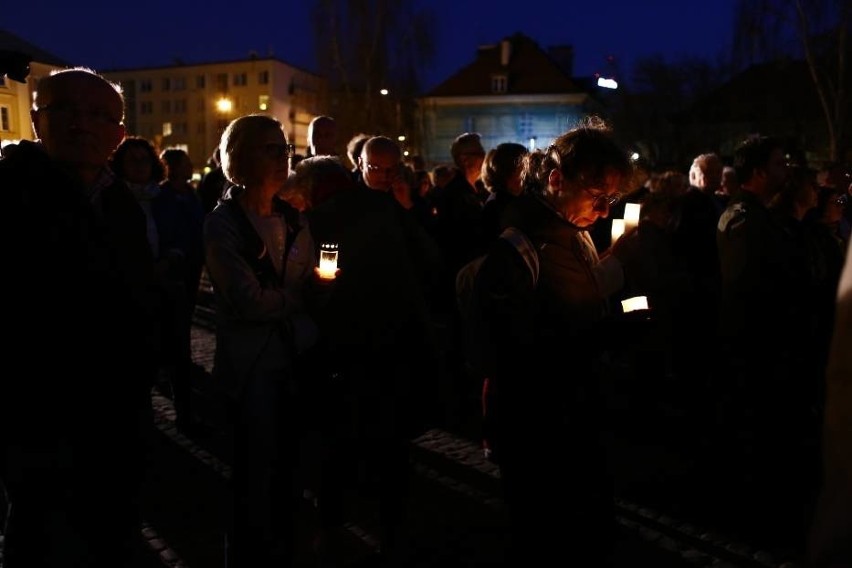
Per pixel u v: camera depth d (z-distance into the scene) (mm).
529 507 2006
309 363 2535
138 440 2109
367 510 3445
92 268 1871
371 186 3373
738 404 3883
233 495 2467
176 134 69125
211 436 4473
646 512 3396
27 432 1840
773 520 3305
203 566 2900
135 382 2025
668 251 5020
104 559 2029
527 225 2041
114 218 2047
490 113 42500
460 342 5176
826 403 891
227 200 2498
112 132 2066
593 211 2062
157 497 3574
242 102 65688
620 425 4633
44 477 1882
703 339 5168
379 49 30297
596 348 1982
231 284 2354
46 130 2016
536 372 1979
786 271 3512
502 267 1963
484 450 4191
